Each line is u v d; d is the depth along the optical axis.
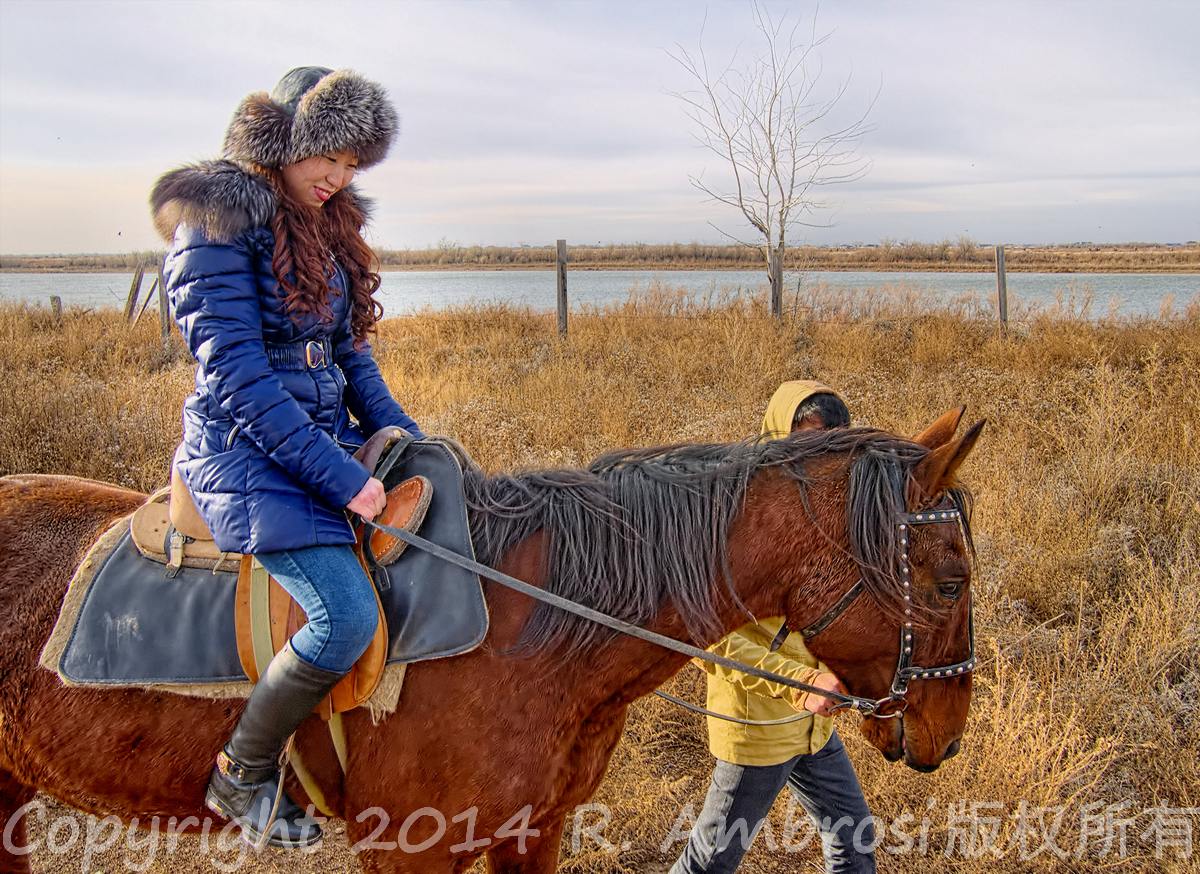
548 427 7.52
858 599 2.28
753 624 2.61
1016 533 5.61
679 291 15.57
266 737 2.12
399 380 8.91
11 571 2.39
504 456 6.69
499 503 2.36
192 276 2.03
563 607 2.21
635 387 9.12
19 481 2.69
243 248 2.08
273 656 2.18
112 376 9.41
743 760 2.77
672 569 2.30
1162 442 7.09
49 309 16.44
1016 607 4.87
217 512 2.12
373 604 2.14
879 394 8.75
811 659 2.64
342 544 2.18
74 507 2.58
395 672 2.16
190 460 2.19
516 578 2.29
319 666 2.05
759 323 12.42
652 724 4.10
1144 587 4.93
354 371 2.59
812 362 10.61
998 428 7.64
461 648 2.13
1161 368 9.78
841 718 3.95
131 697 2.25
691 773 3.96
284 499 2.10
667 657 2.36
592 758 2.38
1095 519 5.71
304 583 2.10
